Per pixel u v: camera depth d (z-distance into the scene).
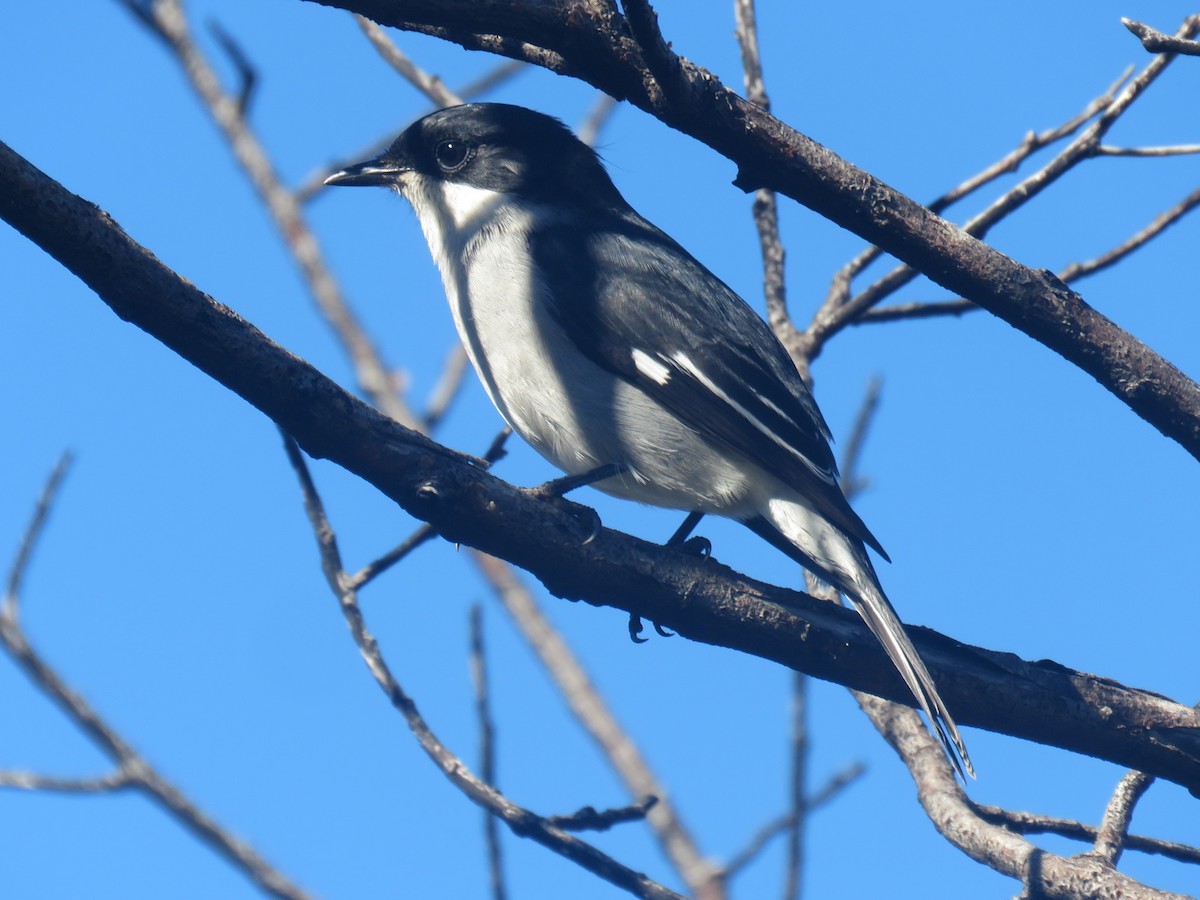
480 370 11.49
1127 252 10.91
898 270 11.97
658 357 10.90
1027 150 10.86
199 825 8.84
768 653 8.72
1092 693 8.63
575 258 11.36
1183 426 8.34
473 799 8.88
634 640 10.69
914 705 8.84
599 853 8.66
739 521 11.20
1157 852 8.82
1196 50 7.55
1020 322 8.28
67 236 6.91
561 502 8.35
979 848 8.61
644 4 7.11
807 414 11.27
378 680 9.51
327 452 7.77
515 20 7.46
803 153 7.95
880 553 10.40
